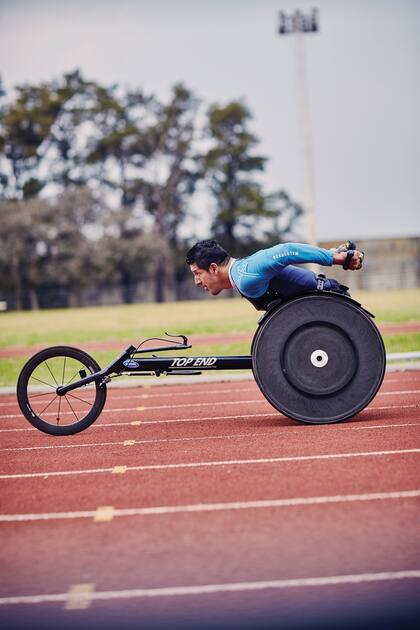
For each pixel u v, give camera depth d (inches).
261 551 151.0
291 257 261.6
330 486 190.5
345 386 270.7
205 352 517.0
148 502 185.9
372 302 1206.9
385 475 197.9
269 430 267.0
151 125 2588.6
